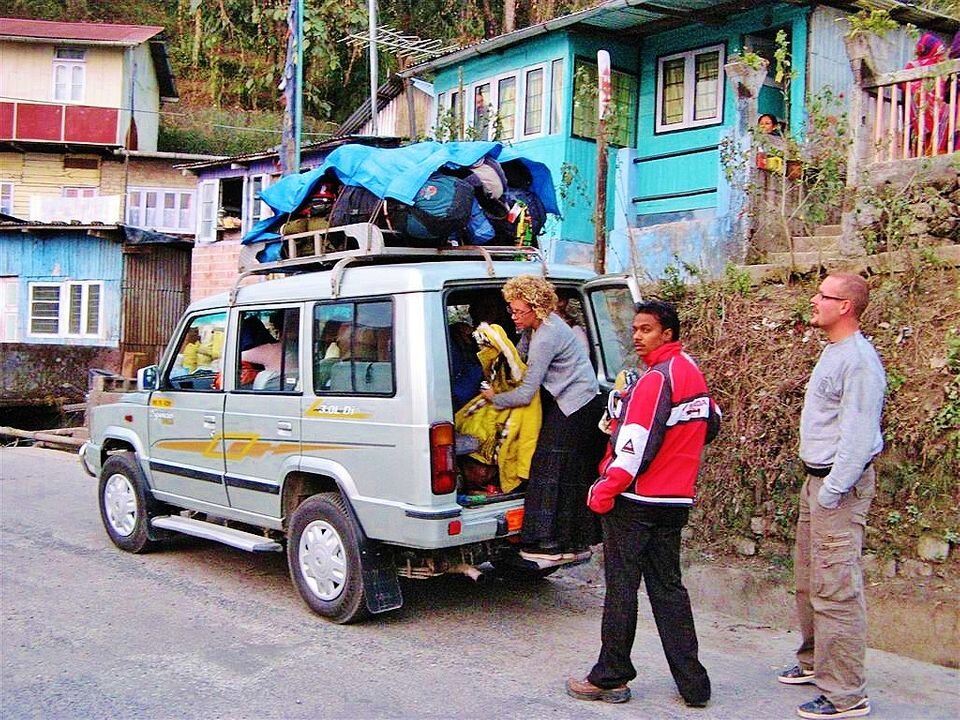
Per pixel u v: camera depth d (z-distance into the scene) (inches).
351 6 1198.3
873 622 206.1
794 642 211.8
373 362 208.5
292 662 197.3
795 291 288.7
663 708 174.6
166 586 255.8
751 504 247.6
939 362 234.7
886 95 347.6
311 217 247.0
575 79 573.9
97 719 168.2
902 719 168.4
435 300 201.8
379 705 175.0
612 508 172.4
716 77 550.6
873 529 221.0
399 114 902.4
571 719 168.9
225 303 258.2
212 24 1390.3
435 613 232.8
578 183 571.2
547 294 201.3
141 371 282.2
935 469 217.8
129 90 1172.5
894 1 474.0
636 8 524.7
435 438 196.2
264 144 1300.4
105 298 893.2
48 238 906.1
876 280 275.4
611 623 173.8
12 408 732.7
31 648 205.6
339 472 214.7
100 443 307.1
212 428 255.1
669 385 170.4
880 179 319.3
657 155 582.6
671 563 174.2
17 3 1470.2
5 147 1114.1
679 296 311.0
